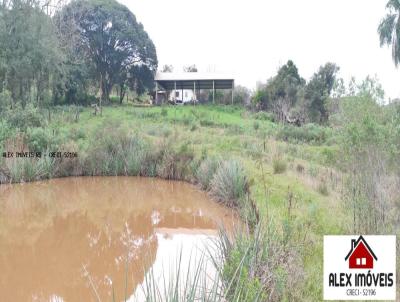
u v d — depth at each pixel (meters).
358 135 5.40
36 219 8.54
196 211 9.13
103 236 7.36
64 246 6.75
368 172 5.32
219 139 16.61
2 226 7.98
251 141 15.89
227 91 42.69
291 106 29.45
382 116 5.81
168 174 12.92
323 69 30.97
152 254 6.07
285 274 3.88
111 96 46.53
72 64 30.61
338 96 6.44
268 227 4.76
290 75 33.88
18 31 20.52
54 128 15.02
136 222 8.37
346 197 6.07
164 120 24.00
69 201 10.17
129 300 4.38
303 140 18.38
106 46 35.41
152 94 42.47
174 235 7.30
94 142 14.05
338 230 5.36
